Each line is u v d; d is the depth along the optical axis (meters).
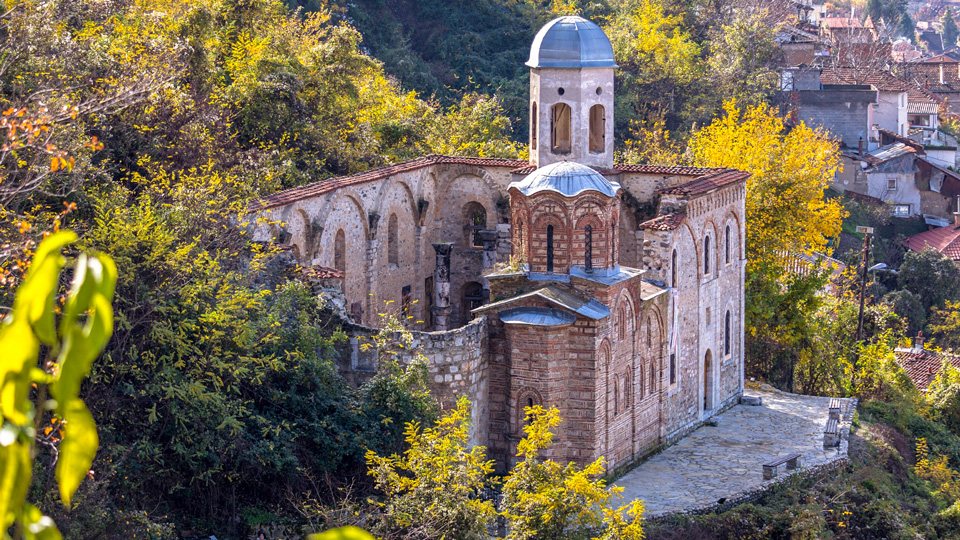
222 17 61.31
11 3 36.91
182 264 32.41
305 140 57.16
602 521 33.56
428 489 28.69
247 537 31.27
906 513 45.16
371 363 38.38
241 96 55.22
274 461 31.52
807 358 64.00
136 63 44.16
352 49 65.50
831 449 47.34
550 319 39.25
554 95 48.97
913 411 59.66
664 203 46.44
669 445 46.53
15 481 6.98
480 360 39.62
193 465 30.41
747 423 50.62
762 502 41.75
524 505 29.28
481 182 52.38
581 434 40.25
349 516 29.73
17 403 6.75
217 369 31.91
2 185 27.70
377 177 48.16
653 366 44.78
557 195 39.53
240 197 41.78
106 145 41.97
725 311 51.88
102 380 30.20
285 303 35.41
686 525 38.41
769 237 64.19
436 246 52.62
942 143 127.69
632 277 41.72
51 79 37.53
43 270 6.68
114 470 27.67
